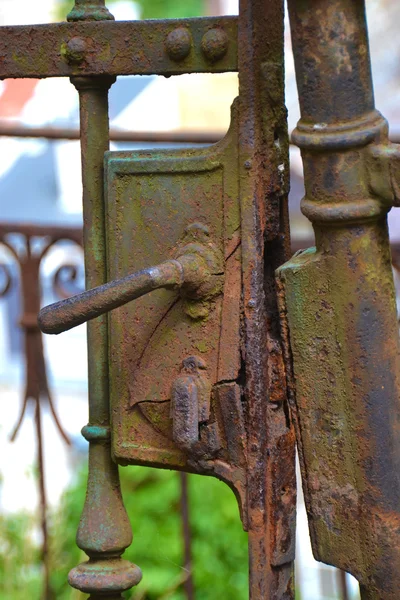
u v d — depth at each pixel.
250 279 1.15
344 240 1.12
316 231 1.15
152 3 8.68
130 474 3.41
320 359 1.15
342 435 1.14
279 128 1.18
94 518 1.28
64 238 2.53
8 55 1.28
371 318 1.12
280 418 1.20
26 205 5.75
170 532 3.31
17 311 6.15
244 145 1.14
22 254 2.57
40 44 1.26
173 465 1.22
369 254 1.12
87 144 1.27
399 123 4.88
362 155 1.10
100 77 1.25
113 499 1.29
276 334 1.21
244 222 1.15
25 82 5.50
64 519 3.08
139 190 1.22
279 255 1.21
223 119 6.12
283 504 1.19
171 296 1.20
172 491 3.38
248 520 1.16
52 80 5.45
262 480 1.16
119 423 1.25
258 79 1.15
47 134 2.57
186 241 1.19
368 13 5.62
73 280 2.63
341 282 1.12
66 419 5.67
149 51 1.21
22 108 5.42
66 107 5.43
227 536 3.33
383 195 1.09
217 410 1.17
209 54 1.17
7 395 5.99
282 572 1.21
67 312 1.13
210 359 1.17
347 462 1.14
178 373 1.20
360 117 1.10
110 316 1.24
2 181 5.80
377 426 1.13
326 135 1.10
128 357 1.24
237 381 1.17
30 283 2.57
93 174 1.27
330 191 1.11
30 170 5.82
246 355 1.15
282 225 1.21
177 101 6.15
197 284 1.16
